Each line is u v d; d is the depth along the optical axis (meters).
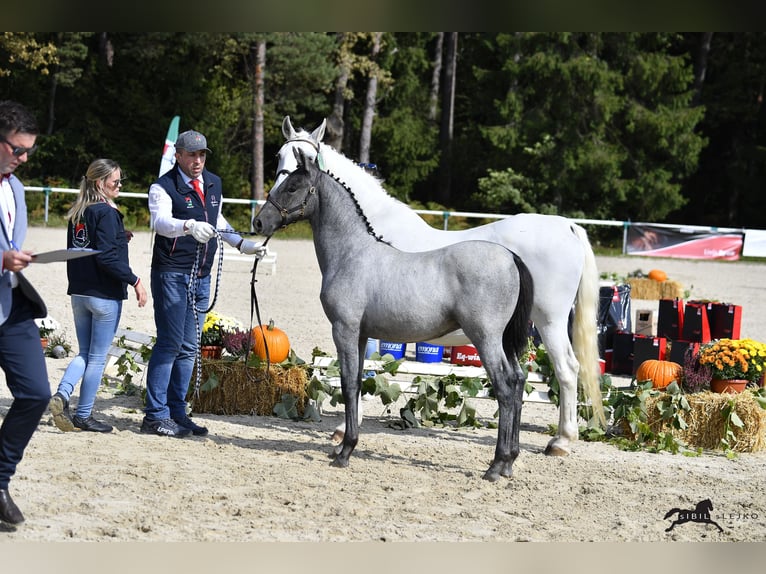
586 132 49.34
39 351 6.60
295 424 11.11
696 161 49.44
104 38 50.25
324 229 9.29
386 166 55.25
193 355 10.27
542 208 49.34
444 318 8.59
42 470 8.11
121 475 8.12
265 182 52.16
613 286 16.09
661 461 9.88
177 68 50.34
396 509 7.59
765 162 53.84
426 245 10.21
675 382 10.82
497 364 8.44
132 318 18.33
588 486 8.60
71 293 9.73
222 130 50.47
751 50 54.97
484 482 8.59
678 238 35.56
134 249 31.52
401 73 54.81
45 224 37.75
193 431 10.16
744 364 11.12
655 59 48.06
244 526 6.92
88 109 49.91
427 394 11.23
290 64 46.16
